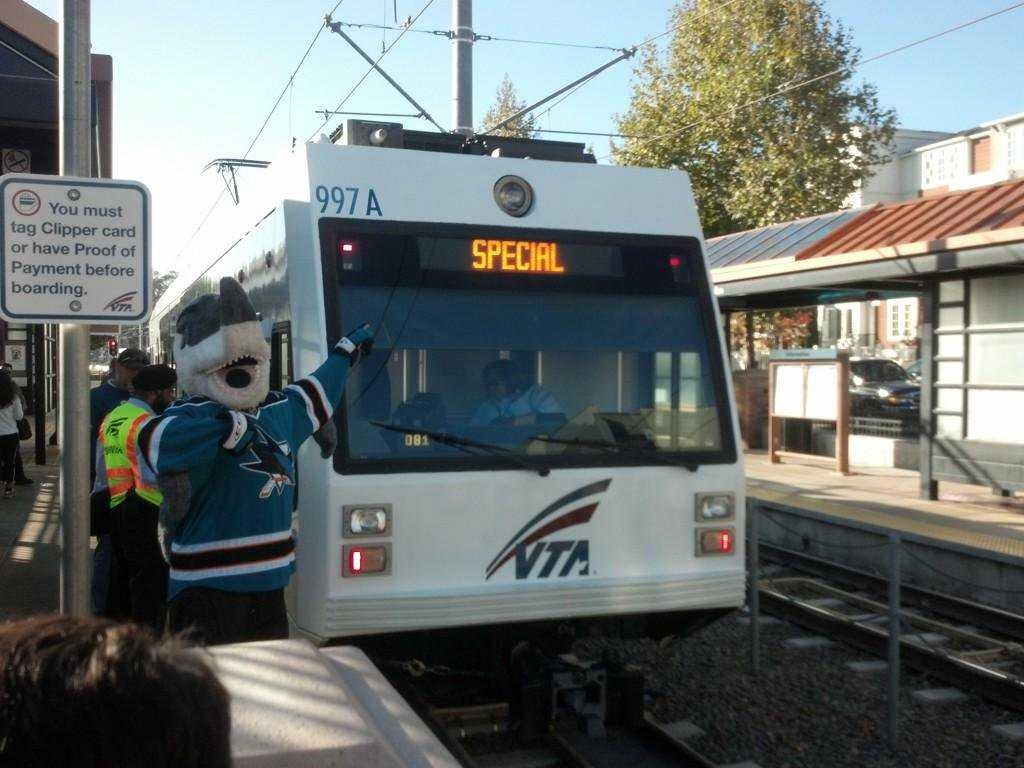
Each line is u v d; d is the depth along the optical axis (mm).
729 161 26406
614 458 5172
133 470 5258
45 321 4070
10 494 13102
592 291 5383
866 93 26531
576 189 5465
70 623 1137
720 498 5363
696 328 5547
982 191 11789
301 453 4945
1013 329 11156
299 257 5121
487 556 4906
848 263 11836
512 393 5125
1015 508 11148
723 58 26078
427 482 4816
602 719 5219
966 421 11641
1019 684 6008
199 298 4020
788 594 8742
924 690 6328
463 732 5117
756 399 18031
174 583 3982
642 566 5191
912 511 10883
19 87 7184
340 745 1465
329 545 4672
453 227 5176
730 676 6602
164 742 1048
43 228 4062
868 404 24219
